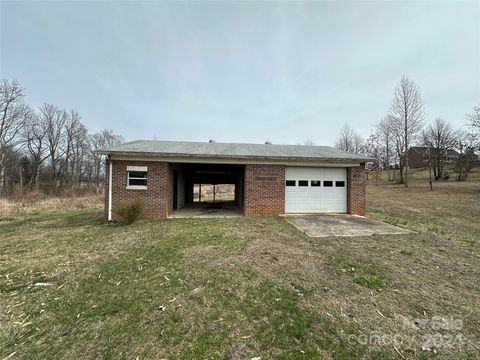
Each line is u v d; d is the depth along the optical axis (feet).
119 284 12.96
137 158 33.14
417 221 31.42
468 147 71.61
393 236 23.11
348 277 13.62
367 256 17.17
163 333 8.86
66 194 87.10
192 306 10.69
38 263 16.31
